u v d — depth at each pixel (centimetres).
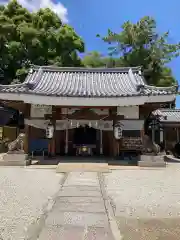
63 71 1557
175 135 2175
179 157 1717
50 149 1227
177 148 1838
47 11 2738
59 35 2584
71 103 1120
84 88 1297
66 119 1233
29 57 2569
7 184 652
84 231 329
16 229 334
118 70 1564
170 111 2364
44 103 1116
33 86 1202
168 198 525
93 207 440
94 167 962
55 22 2753
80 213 404
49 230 330
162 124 2102
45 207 439
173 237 321
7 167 988
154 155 1066
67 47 2695
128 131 1388
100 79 1473
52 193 553
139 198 521
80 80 1452
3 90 1071
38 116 1238
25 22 2567
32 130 1484
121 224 366
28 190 582
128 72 1530
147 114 1446
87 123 1277
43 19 2683
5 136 1961
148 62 3006
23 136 1075
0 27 2331
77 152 1556
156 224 369
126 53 3216
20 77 2309
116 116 1227
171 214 418
